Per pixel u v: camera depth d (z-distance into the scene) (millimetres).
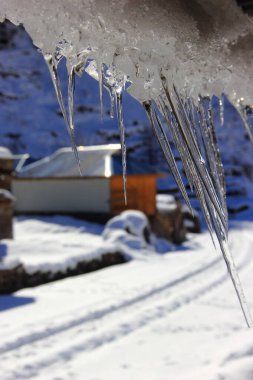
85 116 60562
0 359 6504
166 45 1225
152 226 22828
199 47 1264
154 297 10938
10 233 19672
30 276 12211
